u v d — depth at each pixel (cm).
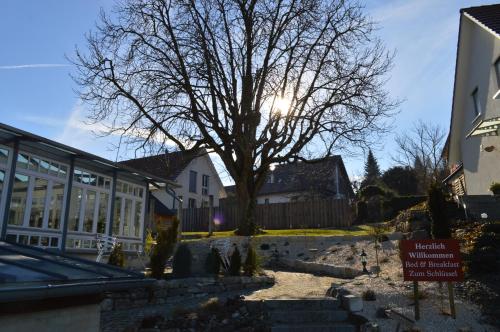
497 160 1745
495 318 796
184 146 2164
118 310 1040
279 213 3025
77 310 525
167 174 2234
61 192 1391
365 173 6216
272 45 2231
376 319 859
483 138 1866
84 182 1510
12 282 408
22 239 1238
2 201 1170
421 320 827
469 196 1527
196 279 1248
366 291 979
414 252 877
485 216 1451
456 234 1291
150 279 596
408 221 1734
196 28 2089
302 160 2355
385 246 1616
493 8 1808
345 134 2205
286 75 2253
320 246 1880
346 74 2208
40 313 467
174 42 2095
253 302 977
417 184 4903
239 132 2180
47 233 1327
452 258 859
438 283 1015
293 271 1703
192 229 3275
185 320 920
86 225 1509
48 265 537
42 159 1324
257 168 2373
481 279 955
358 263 1516
